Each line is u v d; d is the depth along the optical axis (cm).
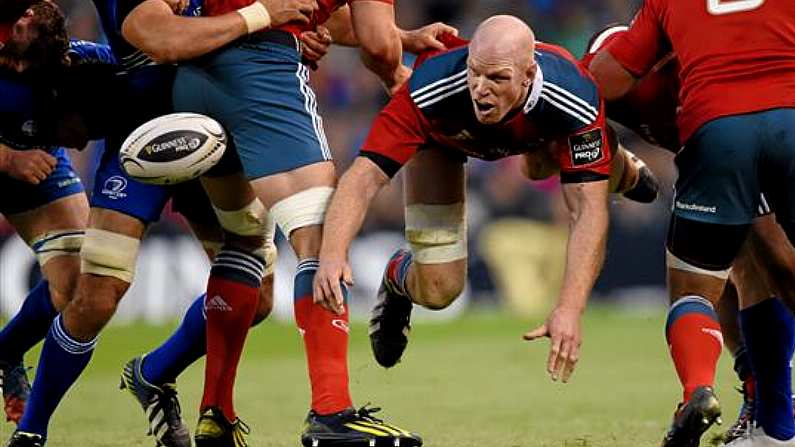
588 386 3256
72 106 2083
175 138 1933
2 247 4578
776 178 1912
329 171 1956
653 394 3094
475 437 2428
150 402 2222
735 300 2281
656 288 5175
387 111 1925
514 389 3198
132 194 2034
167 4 1969
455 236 2272
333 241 1852
